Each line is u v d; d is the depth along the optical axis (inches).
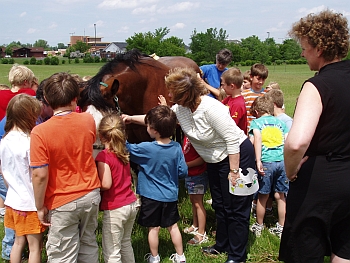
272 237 153.9
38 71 1510.8
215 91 213.2
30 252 117.4
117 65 160.7
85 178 106.6
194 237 150.6
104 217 116.9
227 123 120.6
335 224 87.8
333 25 83.6
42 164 99.2
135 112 168.9
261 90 215.8
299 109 80.7
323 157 83.8
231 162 123.3
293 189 87.8
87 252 115.0
